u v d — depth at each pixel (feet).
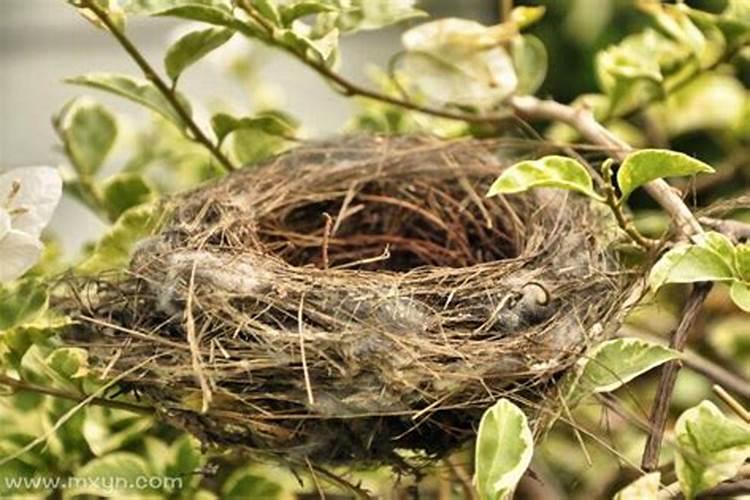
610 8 4.26
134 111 5.31
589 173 3.13
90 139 3.60
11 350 3.16
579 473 3.43
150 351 3.07
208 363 3.03
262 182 3.37
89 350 3.12
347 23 3.35
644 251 3.13
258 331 3.03
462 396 3.02
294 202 3.38
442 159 3.43
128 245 3.32
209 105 4.10
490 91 3.41
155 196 3.57
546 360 3.03
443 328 3.05
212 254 3.11
